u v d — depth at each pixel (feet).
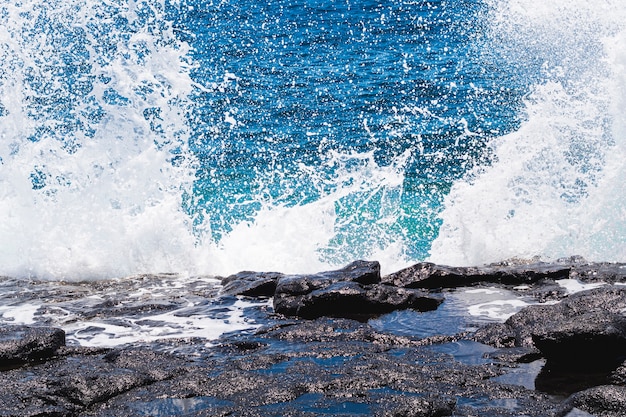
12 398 26.25
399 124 80.69
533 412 24.18
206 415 24.53
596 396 24.04
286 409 24.80
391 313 35.27
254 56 118.83
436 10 148.36
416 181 61.98
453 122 79.41
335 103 91.40
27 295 40.96
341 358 29.89
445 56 110.93
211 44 127.75
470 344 31.04
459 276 39.22
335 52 120.26
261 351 31.22
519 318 32.22
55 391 26.66
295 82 102.42
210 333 33.86
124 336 33.91
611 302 32.35
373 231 48.57
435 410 24.26
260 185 61.72
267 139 77.71
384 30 135.13
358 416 23.98
